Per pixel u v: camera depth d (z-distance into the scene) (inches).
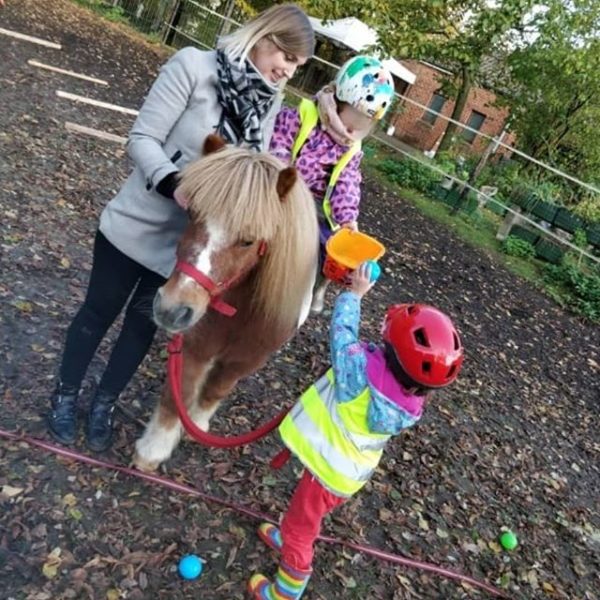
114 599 80.8
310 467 77.2
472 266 346.6
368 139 543.5
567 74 477.7
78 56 377.7
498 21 445.7
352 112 96.6
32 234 157.9
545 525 140.9
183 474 104.7
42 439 97.5
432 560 113.7
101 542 87.4
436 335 69.1
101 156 233.3
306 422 78.1
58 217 173.2
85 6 557.9
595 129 527.8
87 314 91.7
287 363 155.6
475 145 855.1
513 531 133.1
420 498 129.5
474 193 458.9
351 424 75.2
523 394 209.3
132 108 322.7
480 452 158.6
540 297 347.9
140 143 75.7
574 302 357.4
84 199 191.8
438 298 270.4
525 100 543.8
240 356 89.8
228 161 66.3
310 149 99.1
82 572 82.2
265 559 96.2
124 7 600.7
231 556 94.2
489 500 139.9
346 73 95.3
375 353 74.7
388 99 95.5
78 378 97.0
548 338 283.3
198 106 77.2
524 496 148.1
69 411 98.5
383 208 387.9
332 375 80.0
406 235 350.3
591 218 453.7
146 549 89.4
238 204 64.0
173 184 73.5
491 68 610.2
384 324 75.5
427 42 472.4
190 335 86.7
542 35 479.8
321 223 104.3
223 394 103.9
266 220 65.9
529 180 492.1
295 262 74.2
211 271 66.4
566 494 158.6
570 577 127.8
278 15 76.2
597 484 171.9
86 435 101.1
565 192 513.0
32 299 132.0
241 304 80.0
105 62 397.4
